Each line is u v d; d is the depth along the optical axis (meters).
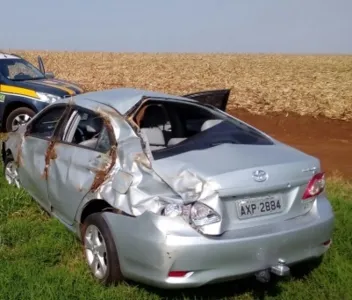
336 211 6.02
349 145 11.83
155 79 27.19
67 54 56.12
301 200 4.25
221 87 22.62
